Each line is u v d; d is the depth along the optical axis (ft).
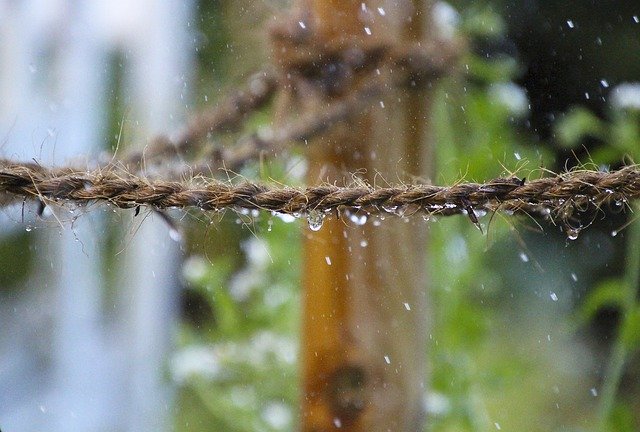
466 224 6.26
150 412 8.14
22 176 5.16
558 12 10.75
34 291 8.19
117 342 8.06
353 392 5.81
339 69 5.82
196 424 9.04
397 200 5.20
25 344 8.09
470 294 7.50
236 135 5.94
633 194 5.16
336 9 5.82
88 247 7.69
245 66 6.07
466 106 6.38
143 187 5.19
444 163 6.18
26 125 7.32
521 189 5.17
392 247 5.80
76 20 7.70
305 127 5.74
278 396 6.70
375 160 5.80
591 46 10.82
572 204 5.18
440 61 5.84
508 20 10.62
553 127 10.55
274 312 6.79
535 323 11.01
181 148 5.87
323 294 5.82
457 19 6.74
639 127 6.29
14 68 7.45
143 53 7.91
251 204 5.20
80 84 7.63
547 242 11.50
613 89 10.75
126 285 7.92
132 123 7.70
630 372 10.43
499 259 11.30
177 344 7.80
